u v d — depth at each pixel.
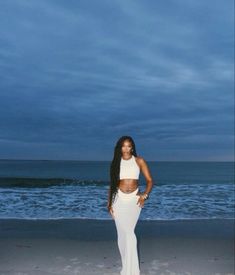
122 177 4.97
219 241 7.89
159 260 6.28
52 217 10.80
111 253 6.71
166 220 10.43
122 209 4.96
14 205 12.78
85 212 11.69
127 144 4.92
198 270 5.70
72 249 7.01
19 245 7.30
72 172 47.53
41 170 53.47
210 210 12.39
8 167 64.81
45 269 5.61
